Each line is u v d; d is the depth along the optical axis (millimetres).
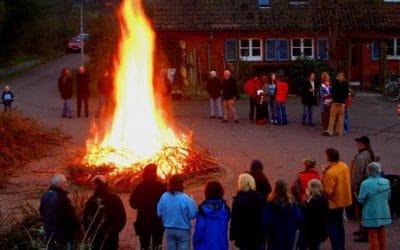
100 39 36406
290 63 35875
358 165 12500
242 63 34312
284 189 9805
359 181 12500
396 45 37219
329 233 11281
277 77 26609
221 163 18500
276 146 21094
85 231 9883
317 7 36344
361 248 11906
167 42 34938
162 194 10539
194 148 19016
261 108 25250
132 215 13703
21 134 20312
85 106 27000
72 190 15578
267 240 10062
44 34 55906
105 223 9828
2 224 10805
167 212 10031
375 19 36312
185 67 34719
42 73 47469
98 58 35781
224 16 35750
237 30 35500
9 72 47625
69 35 62656
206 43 35406
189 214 9984
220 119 26609
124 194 15258
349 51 35375
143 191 10688
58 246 9688
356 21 36031
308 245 10695
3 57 48469
